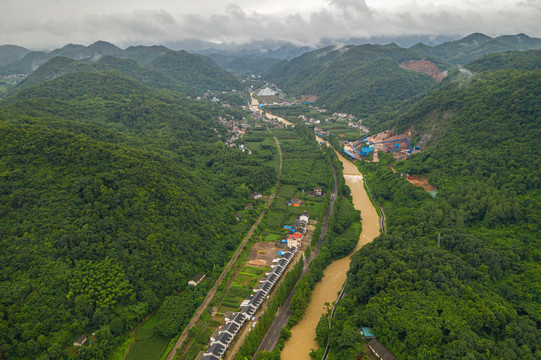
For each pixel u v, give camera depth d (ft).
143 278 514.68
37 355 398.62
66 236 498.69
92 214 542.98
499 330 409.90
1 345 384.88
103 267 490.90
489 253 520.83
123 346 447.83
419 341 393.50
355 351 408.05
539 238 565.12
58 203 536.01
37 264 464.65
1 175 533.14
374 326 430.61
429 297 452.35
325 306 538.47
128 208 581.12
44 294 440.86
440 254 534.37
